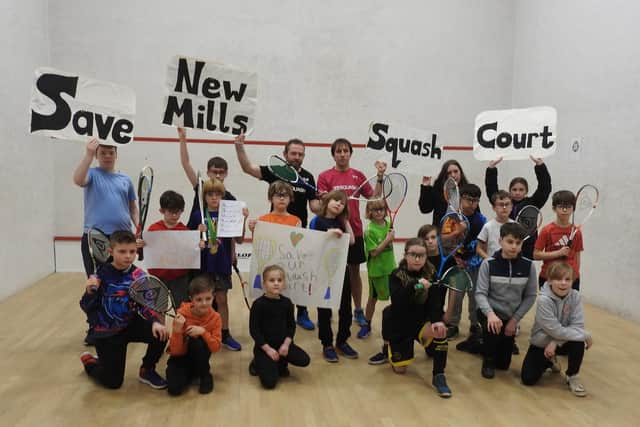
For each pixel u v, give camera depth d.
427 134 4.27
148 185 3.37
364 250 4.16
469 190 3.84
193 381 3.10
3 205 4.88
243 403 2.81
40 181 5.82
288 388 3.03
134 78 6.23
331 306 3.37
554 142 4.14
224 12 6.29
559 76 5.72
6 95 4.93
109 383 2.95
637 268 4.54
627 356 3.71
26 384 3.00
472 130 6.74
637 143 4.55
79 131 3.38
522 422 2.66
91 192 3.53
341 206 3.43
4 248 4.90
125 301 2.92
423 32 6.55
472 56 6.65
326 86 6.48
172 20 6.23
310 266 3.36
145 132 6.29
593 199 5.16
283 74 6.43
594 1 5.11
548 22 5.93
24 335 3.87
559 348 3.15
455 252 3.58
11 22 5.05
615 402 2.93
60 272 6.24
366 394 2.97
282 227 3.35
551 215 5.91
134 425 2.54
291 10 6.37
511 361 3.57
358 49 6.48
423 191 4.32
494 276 3.26
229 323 4.30
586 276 5.26
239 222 3.51
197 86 3.60
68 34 6.09
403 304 3.20
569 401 2.94
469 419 2.68
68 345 3.66
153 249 3.46
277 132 6.48
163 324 3.13
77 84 3.37
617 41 4.80
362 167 6.61
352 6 6.43
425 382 3.17
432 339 3.09
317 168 6.59
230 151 6.43
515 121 4.27
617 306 4.80
